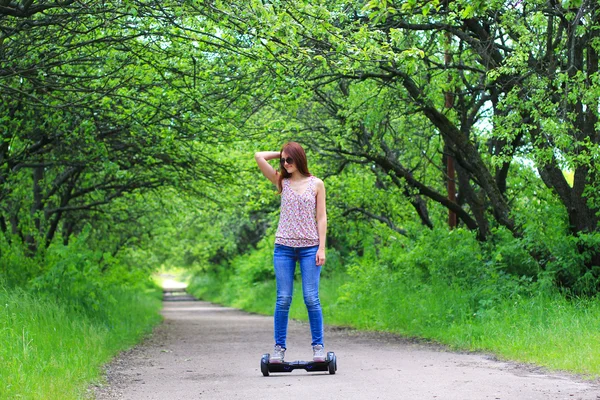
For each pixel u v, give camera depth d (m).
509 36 13.26
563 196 12.71
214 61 13.40
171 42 11.59
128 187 19.75
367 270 18.67
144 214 26.14
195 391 6.27
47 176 21.30
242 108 14.28
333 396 5.62
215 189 19.70
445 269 14.32
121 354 10.15
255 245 45.53
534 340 9.05
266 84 12.91
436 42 14.71
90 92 12.46
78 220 25.14
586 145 10.72
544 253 12.44
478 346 9.84
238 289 40.75
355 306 17.72
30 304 9.53
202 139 14.42
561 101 11.61
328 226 21.31
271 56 10.18
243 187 19.81
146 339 13.65
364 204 20.70
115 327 12.66
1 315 8.29
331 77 13.58
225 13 9.16
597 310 10.27
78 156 16.02
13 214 20.05
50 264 13.16
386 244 20.66
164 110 13.00
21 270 12.96
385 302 15.80
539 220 12.71
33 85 12.62
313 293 6.93
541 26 11.78
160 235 33.00
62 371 6.89
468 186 16.25
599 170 10.96
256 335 15.12
